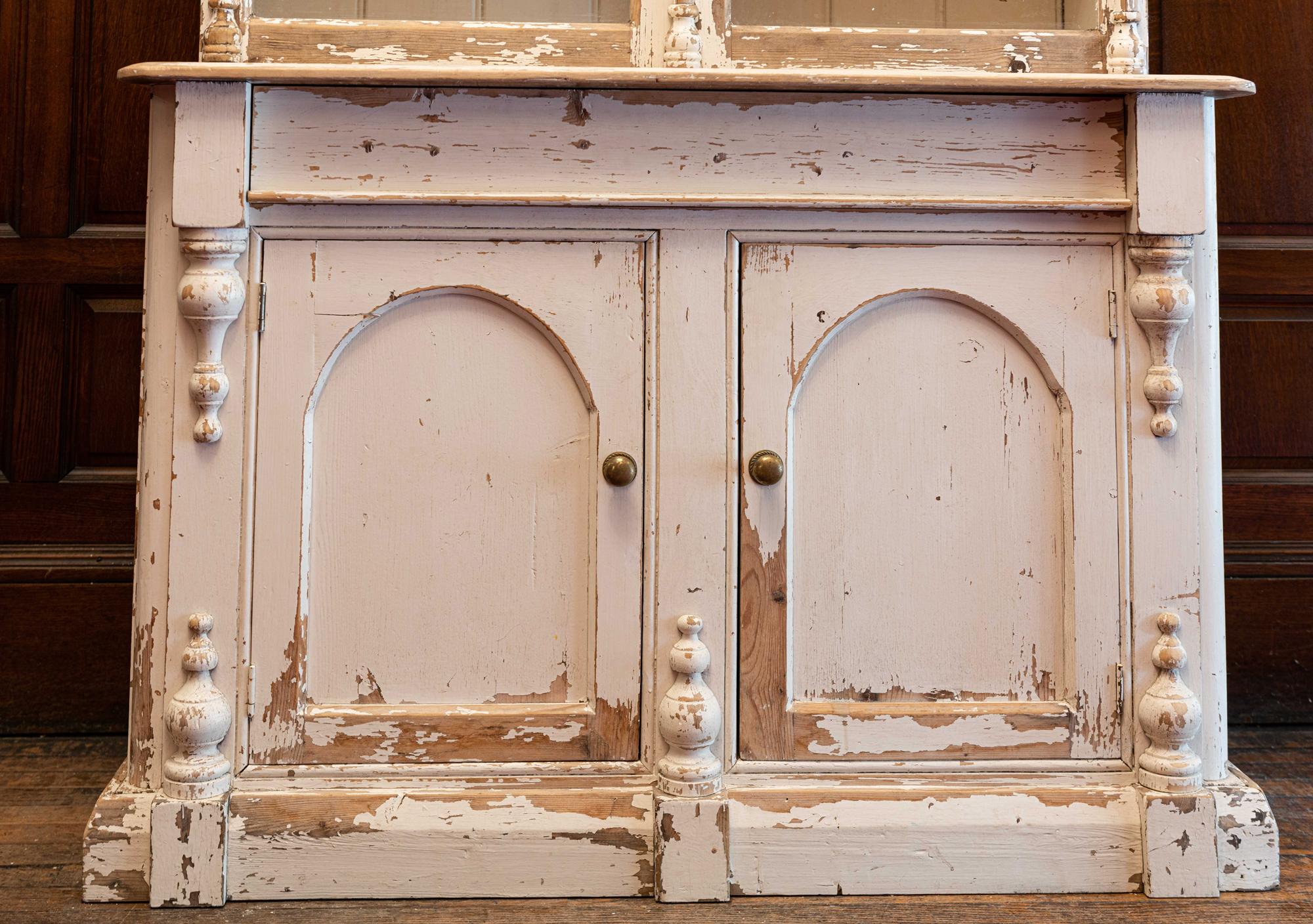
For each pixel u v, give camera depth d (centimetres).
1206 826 113
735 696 116
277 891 111
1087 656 117
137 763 113
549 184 115
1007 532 118
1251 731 175
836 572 118
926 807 114
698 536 116
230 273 112
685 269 116
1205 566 118
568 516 117
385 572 116
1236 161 178
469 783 115
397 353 116
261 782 113
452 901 112
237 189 111
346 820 112
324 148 114
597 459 116
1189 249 116
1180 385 117
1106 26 120
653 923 107
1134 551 118
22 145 168
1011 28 122
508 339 117
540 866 113
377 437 116
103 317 171
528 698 117
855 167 116
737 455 117
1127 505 118
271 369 114
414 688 116
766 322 117
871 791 115
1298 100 177
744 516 116
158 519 113
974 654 118
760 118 116
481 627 116
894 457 118
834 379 118
